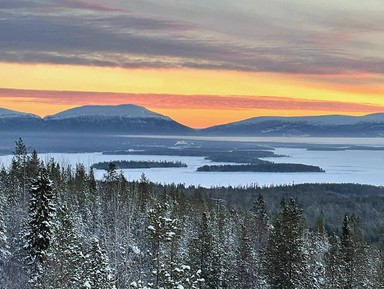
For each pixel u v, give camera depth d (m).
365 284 63.66
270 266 59.53
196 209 103.00
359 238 81.06
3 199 79.38
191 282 30.02
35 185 51.00
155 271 31.11
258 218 80.94
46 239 49.84
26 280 57.03
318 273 65.31
